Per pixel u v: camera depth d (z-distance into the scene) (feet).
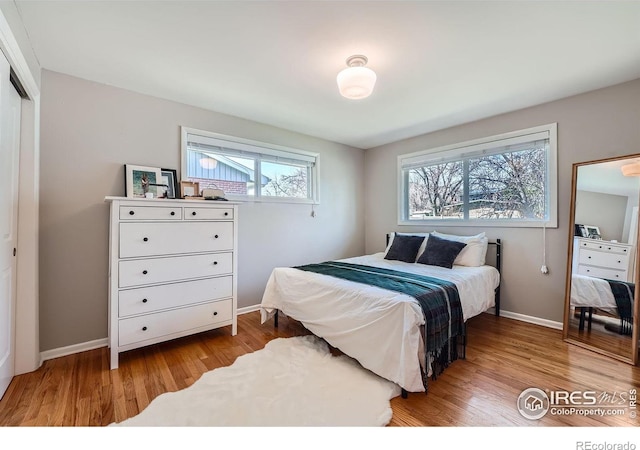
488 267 9.59
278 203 11.53
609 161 7.48
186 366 6.50
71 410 4.92
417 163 12.64
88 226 7.47
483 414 4.83
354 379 5.86
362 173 14.93
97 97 7.62
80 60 6.58
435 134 11.96
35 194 6.29
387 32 5.58
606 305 7.21
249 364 6.52
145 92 8.28
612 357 6.88
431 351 5.66
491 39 5.78
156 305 7.02
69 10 4.96
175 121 8.93
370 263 10.27
